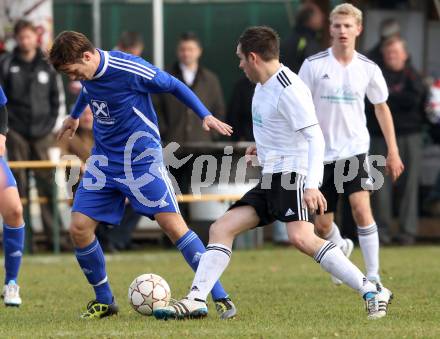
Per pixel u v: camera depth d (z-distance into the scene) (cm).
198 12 4481
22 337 1900
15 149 4025
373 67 2600
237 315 2189
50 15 4284
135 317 2195
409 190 4250
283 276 3127
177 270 3369
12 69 4006
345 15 2573
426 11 4531
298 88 2033
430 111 4444
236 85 4131
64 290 2812
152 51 4434
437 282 2873
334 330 1928
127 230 4144
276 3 4469
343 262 2075
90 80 2109
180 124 4091
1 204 2405
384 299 2136
